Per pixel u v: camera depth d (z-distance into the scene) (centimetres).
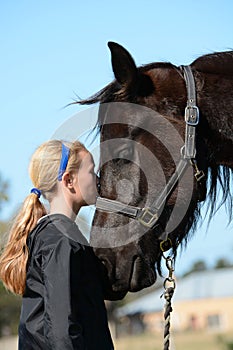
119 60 496
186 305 5050
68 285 439
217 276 5350
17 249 491
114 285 489
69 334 427
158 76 523
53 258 448
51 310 434
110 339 469
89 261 473
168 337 482
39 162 494
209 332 4472
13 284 489
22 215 497
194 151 502
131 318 4756
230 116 521
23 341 459
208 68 537
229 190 548
